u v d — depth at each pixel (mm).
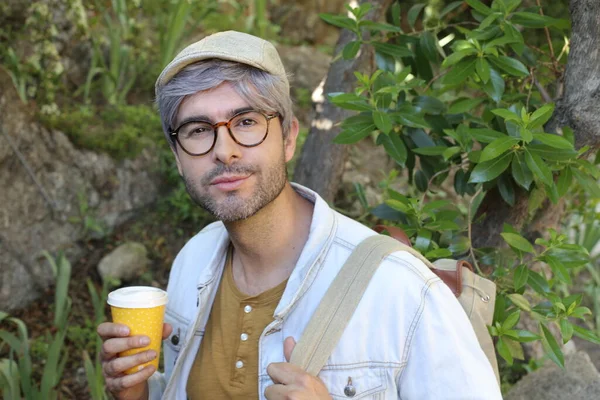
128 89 4289
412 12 2344
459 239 2072
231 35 1386
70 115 3957
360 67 2600
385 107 1996
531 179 1781
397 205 1955
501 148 1695
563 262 1829
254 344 1492
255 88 1370
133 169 3963
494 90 1915
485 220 2182
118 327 1428
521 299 1845
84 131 3889
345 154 2766
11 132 3574
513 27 1949
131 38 4523
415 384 1361
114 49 4160
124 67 4281
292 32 5789
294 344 1393
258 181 1394
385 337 1376
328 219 1488
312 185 2746
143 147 4020
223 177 1373
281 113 1430
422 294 1372
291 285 1443
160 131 4176
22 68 3721
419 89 2467
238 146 1372
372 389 1379
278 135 1424
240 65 1355
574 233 4102
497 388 1365
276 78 1399
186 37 4902
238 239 1485
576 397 2342
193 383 1570
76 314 3482
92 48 4387
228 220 1407
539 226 2230
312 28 5797
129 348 1429
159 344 1501
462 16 2662
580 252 1818
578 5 1823
